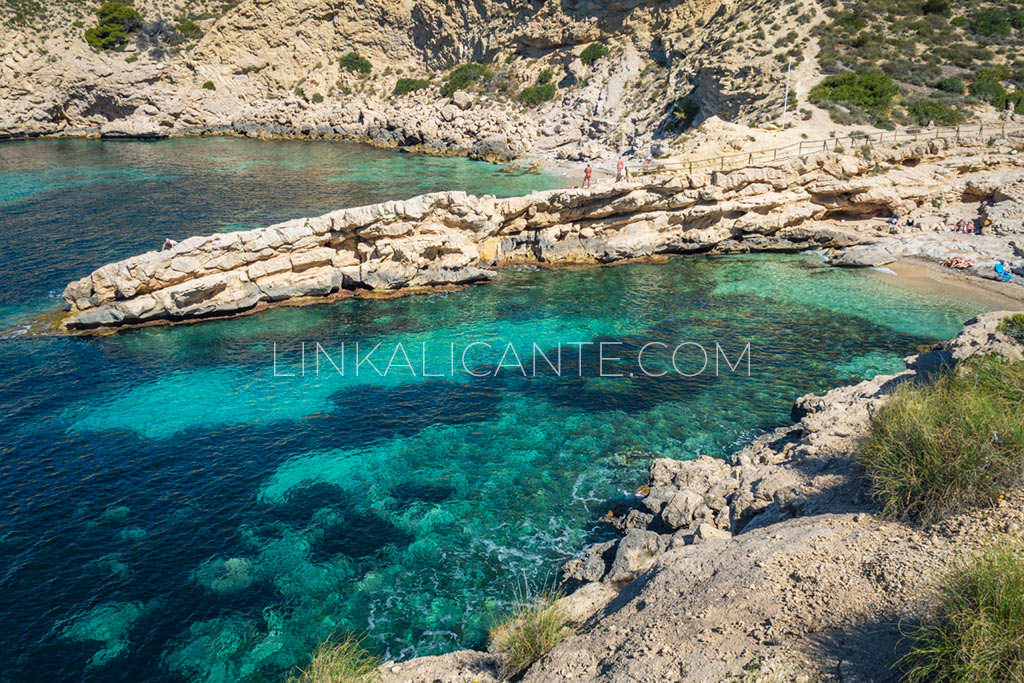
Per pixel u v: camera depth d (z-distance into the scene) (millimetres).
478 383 30156
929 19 72062
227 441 25594
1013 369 17703
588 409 27750
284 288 39312
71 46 96688
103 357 32500
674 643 11320
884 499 14141
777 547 13414
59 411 27500
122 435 25891
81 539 20188
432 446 25250
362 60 107125
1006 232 44938
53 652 16312
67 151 85875
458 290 42062
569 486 22766
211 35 102312
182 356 32781
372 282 40938
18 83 94312
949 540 12023
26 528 20594
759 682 9641
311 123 101000
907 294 38906
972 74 63688
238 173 72562
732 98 65250
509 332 35656
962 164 50625
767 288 40906
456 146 86000
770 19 73875
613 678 10844
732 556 13758
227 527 20781
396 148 90438
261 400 28688
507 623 15734
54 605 17703
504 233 46656
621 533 20125
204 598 17953
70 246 46688
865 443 16578
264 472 23656
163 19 103875
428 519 21125
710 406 27734
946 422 14406
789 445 21438
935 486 13047
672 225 47281
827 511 15250
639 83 79875
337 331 35969
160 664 15984
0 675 15656
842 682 9367
